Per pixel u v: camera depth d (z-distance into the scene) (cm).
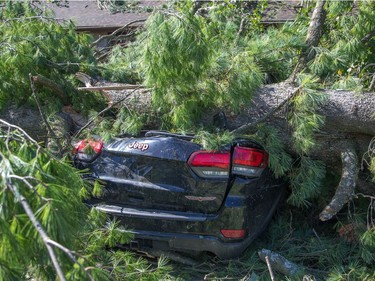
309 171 411
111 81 498
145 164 399
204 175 386
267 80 481
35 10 541
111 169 410
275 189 422
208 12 649
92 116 438
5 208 204
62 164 248
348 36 499
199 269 408
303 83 407
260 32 626
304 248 423
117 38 694
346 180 405
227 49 468
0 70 448
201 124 424
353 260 401
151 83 404
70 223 218
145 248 403
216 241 387
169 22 381
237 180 388
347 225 404
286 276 385
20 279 202
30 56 454
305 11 625
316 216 450
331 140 421
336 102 407
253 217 395
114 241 356
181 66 393
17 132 258
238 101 410
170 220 390
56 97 479
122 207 405
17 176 210
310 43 508
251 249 423
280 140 412
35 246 206
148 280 324
